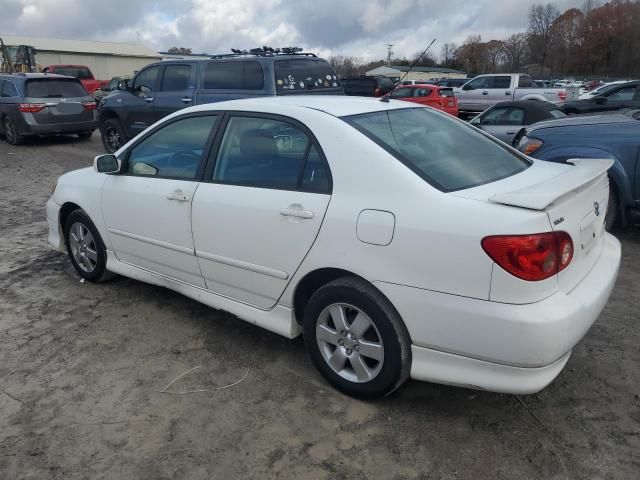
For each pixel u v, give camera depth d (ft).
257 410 9.98
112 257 14.83
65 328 13.20
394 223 8.89
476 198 8.70
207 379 10.99
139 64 180.65
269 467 8.61
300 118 10.52
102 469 8.61
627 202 18.45
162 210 12.57
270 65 29.37
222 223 11.26
